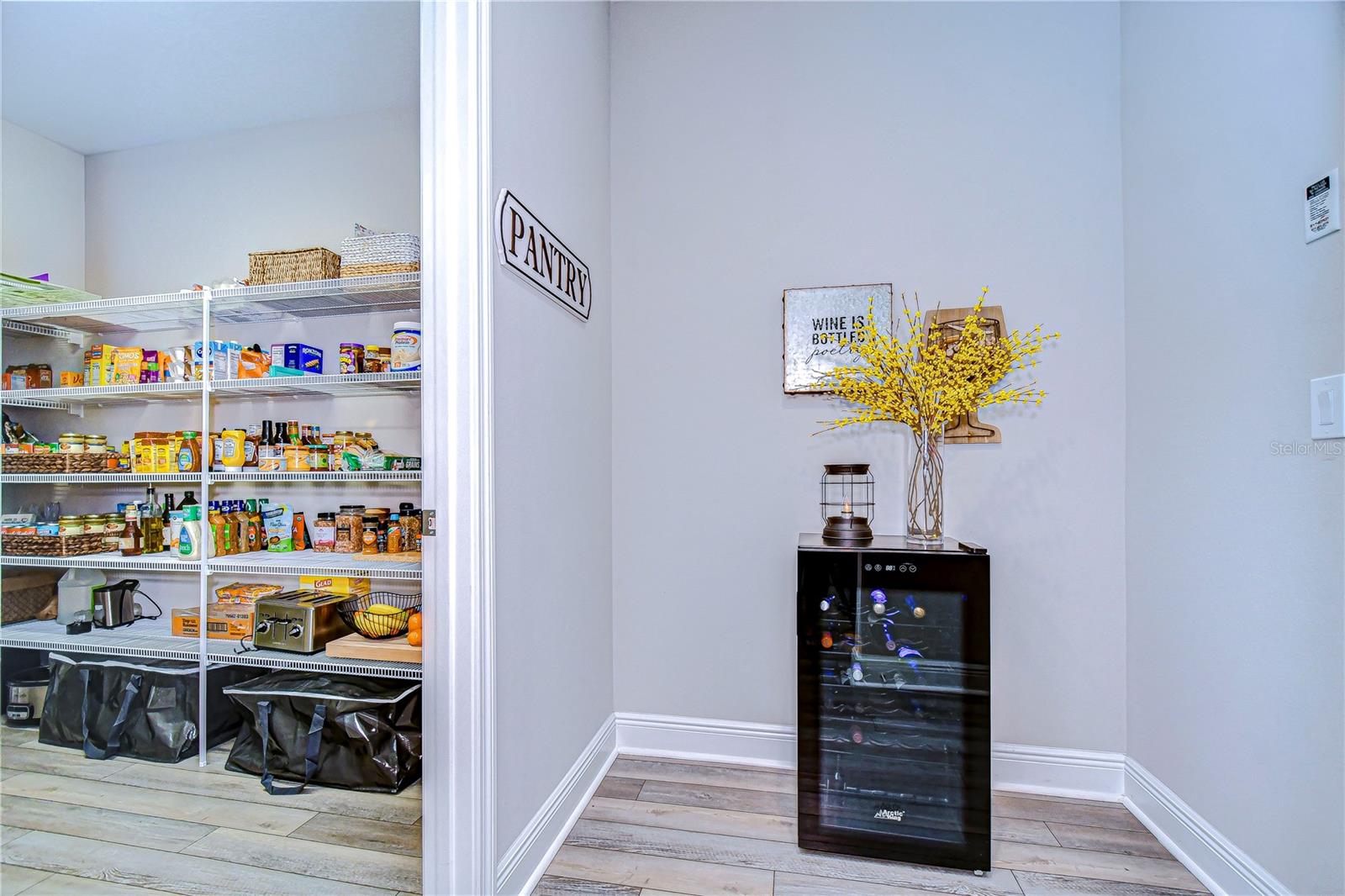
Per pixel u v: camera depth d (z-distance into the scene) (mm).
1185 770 1620
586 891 1490
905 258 2088
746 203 2211
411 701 2059
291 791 1966
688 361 2232
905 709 1671
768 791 1955
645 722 2229
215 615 2408
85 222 2818
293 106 2586
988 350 1816
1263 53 1367
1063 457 1970
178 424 2734
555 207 1757
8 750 2281
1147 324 1809
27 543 2387
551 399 1721
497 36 1408
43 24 2088
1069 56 2000
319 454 2379
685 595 2215
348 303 2455
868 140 2127
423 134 1327
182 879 1544
